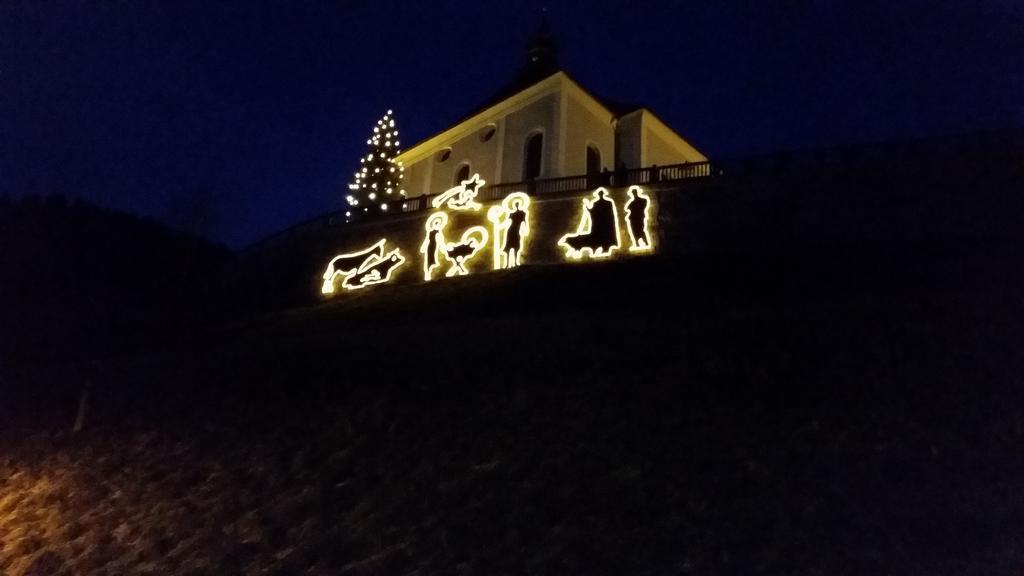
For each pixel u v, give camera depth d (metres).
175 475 18.58
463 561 13.28
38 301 40.47
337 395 19.83
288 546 14.94
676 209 25.09
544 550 13.04
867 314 17.33
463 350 20.05
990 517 11.62
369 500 15.59
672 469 14.16
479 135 37.31
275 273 31.94
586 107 35.38
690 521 12.84
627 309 19.89
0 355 33.03
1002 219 21.14
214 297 33.72
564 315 20.20
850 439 13.90
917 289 18.11
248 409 20.52
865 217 22.88
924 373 15.24
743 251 23.66
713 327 18.19
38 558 16.98
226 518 16.36
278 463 17.77
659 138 37.47
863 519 12.09
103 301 39.25
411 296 26.08
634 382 17.00
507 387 18.03
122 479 19.16
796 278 20.48
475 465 15.72
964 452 13.05
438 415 17.75
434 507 14.85
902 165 22.98
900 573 10.98
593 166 35.06
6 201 48.84
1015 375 14.59
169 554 15.77
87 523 17.77
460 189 29.02
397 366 20.28
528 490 14.59
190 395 22.31
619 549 12.64
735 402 15.62
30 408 24.91
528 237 26.53
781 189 24.16
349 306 27.05
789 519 12.41
